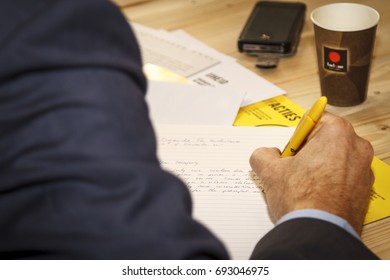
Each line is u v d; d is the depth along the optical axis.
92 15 0.42
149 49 1.14
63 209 0.41
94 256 0.41
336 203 0.67
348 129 0.75
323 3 1.23
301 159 0.73
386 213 0.75
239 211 0.75
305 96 0.99
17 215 0.42
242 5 1.27
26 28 0.41
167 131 0.90
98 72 0.42
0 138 0.41
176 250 0.41
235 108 0.95
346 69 0.91
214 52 1.12
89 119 0.41
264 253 0.61
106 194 0.41
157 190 0.42
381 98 0.96
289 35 1.09
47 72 0.41
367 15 0.94
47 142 0.40
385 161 0.83
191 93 0.98
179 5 1.30
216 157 0.84
